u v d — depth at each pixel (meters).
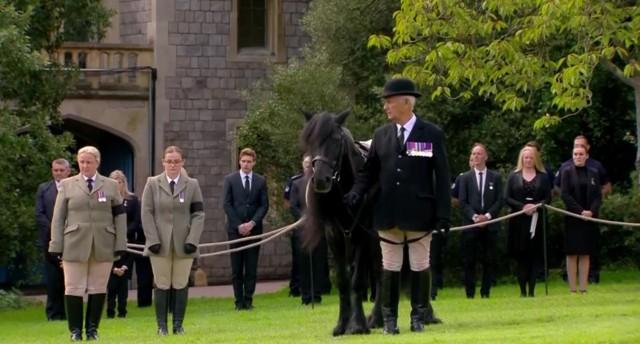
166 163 15.16
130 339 14.69
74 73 24.03
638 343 11.91
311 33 26.56
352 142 13.57
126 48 29.19
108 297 19.38
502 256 22.47
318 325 15.67
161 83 29.38
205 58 29.66
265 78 29.48
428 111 24.66
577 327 13.55
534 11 17.77
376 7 25.83
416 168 12.91
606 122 25.61
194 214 15.21
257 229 20.25
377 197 13.05
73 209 14.70
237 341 13.59
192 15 29.59
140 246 19.44
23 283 26.03
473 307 17.19
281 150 24.27
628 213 23.20
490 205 19.47
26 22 21.38
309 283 20.30
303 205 15.02
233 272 20.02
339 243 13.56
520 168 19.42
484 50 17.80
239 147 24.88
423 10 17.70
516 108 19.98
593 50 16.88
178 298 15.22
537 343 11.85
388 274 13.06
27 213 21.75
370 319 14.05
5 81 21.75
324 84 24.69
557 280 22.88
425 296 13.38
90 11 24.36
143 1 29.73
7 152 20.84
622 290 19.84
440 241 19.22
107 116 29.11
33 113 22.58
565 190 19.53
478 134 24.89
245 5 30.03
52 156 22.31
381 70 25.77
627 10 16.39
